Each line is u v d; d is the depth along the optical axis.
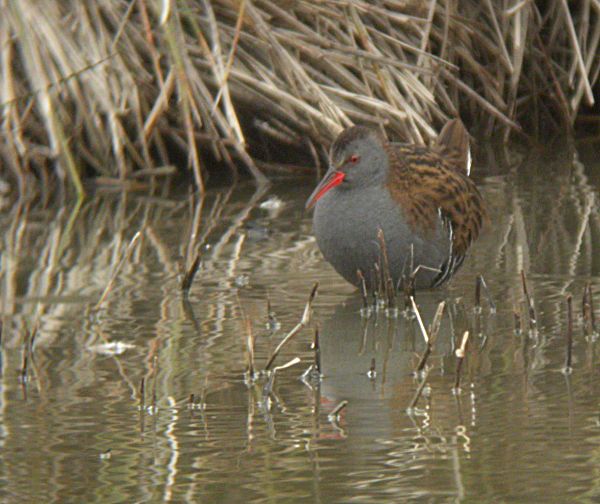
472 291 10.95
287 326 10.05
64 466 7.25
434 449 7.36
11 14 14.80
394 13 15.79
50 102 14.70
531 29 17.22
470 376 8.76
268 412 8.10
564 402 8.12
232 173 15.93
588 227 12.70
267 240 12.80
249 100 15.54
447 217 11.01
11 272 11.80
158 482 6.99
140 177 15.61
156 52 15.05
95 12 15.10
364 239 10.68
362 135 10.59
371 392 8.47
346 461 7.21
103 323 10.18
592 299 10.05
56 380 8.83
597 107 17.80
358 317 10.27
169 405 8.27
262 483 6.94
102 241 12.91
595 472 6.93
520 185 14.71
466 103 17.45
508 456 7.20
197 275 11.53
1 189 15.15
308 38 15.48
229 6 15.52
